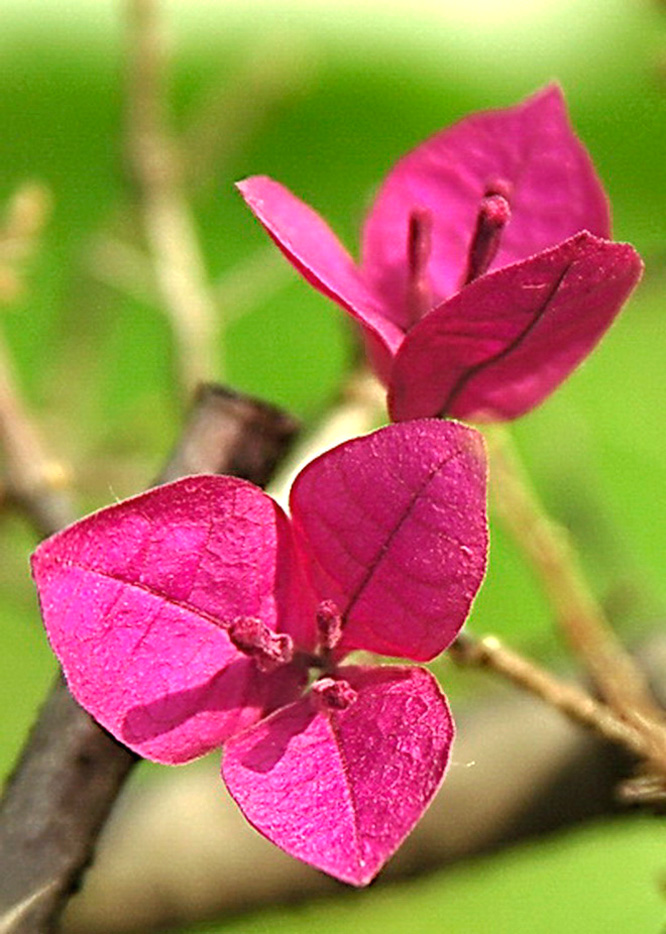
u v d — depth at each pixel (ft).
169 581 0.98
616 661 1.22
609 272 0.98
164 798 1.34
